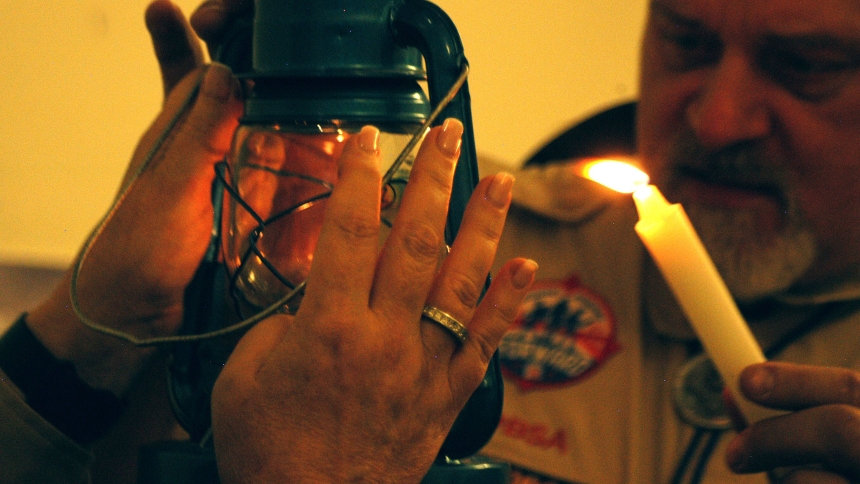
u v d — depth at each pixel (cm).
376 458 69
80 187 134
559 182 138
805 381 81
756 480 108
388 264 69
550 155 151
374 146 69
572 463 117
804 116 99
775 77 99
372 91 73
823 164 101
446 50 73
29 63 127
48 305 82
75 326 80
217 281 81
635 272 124
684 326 117
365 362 68
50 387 79
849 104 98
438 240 69
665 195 108
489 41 174
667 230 82
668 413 116
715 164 103
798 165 101
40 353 80
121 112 138
